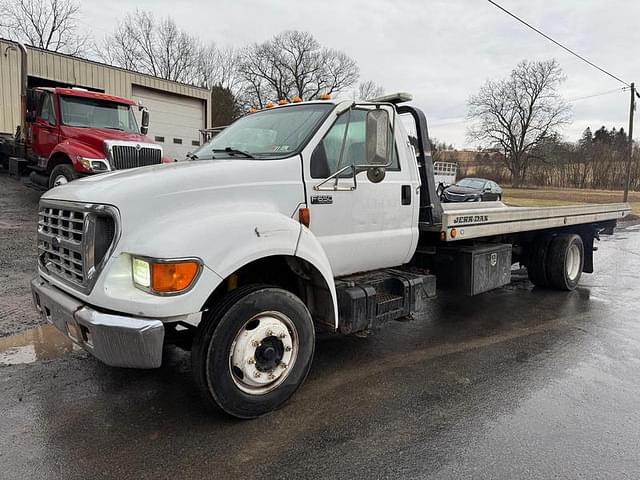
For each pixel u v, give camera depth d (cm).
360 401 356
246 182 326
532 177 6059
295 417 329
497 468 275
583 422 330
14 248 769
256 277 361
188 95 2220
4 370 392
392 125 423
